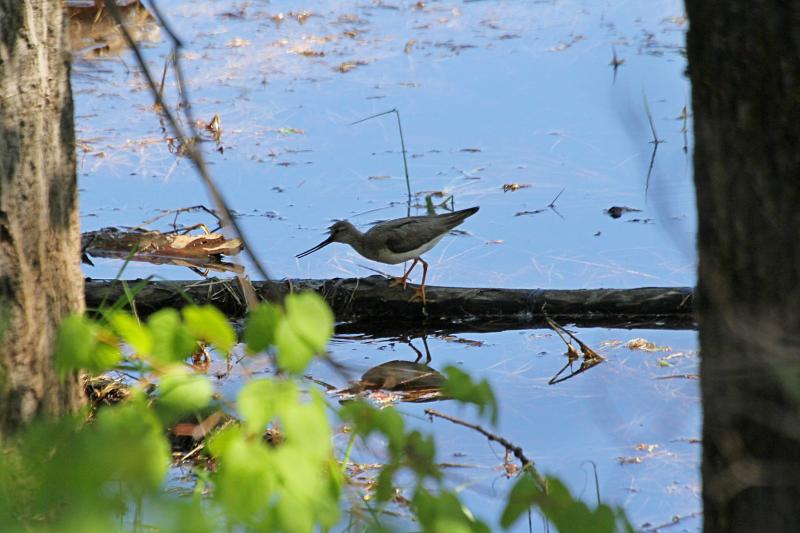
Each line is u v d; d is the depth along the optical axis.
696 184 5.78
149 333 4.62
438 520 4.71
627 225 15.51
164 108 4.18
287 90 20.50
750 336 5.31
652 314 13.43
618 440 10.25
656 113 18.94
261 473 4.11
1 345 7.69
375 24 24.42
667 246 14.81
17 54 7.65
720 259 5.61
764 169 5.35
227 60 22.12
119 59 22.02
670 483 9.41
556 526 4.71
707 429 5.81
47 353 8.06
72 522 3.74
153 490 4.02
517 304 13.62
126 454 3.95
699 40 5.54
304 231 15.51
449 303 13.70
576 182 16.88
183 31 23.88
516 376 11.86
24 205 7.79
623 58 21.41
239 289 13.61
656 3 25.11
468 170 17.36
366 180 17.16
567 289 13.71
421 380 11.81
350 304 13.80
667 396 11.11
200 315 4.61
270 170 17.44
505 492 9.27
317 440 4.21
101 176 17.17
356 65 21.72
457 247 15.24
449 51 22.39
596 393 11.27
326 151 18.11
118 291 13.55
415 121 19.14
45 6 7.91
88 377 10.54
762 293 5.43
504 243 15.23
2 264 7.68
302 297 4.36
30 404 7.93
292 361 4.24
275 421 9.84
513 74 21.08
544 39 22.94
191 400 4.43
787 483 5.44
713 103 5.52
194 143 4.36
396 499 8.21
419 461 4.94
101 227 15.42
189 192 16.69
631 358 12.21
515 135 18.53
